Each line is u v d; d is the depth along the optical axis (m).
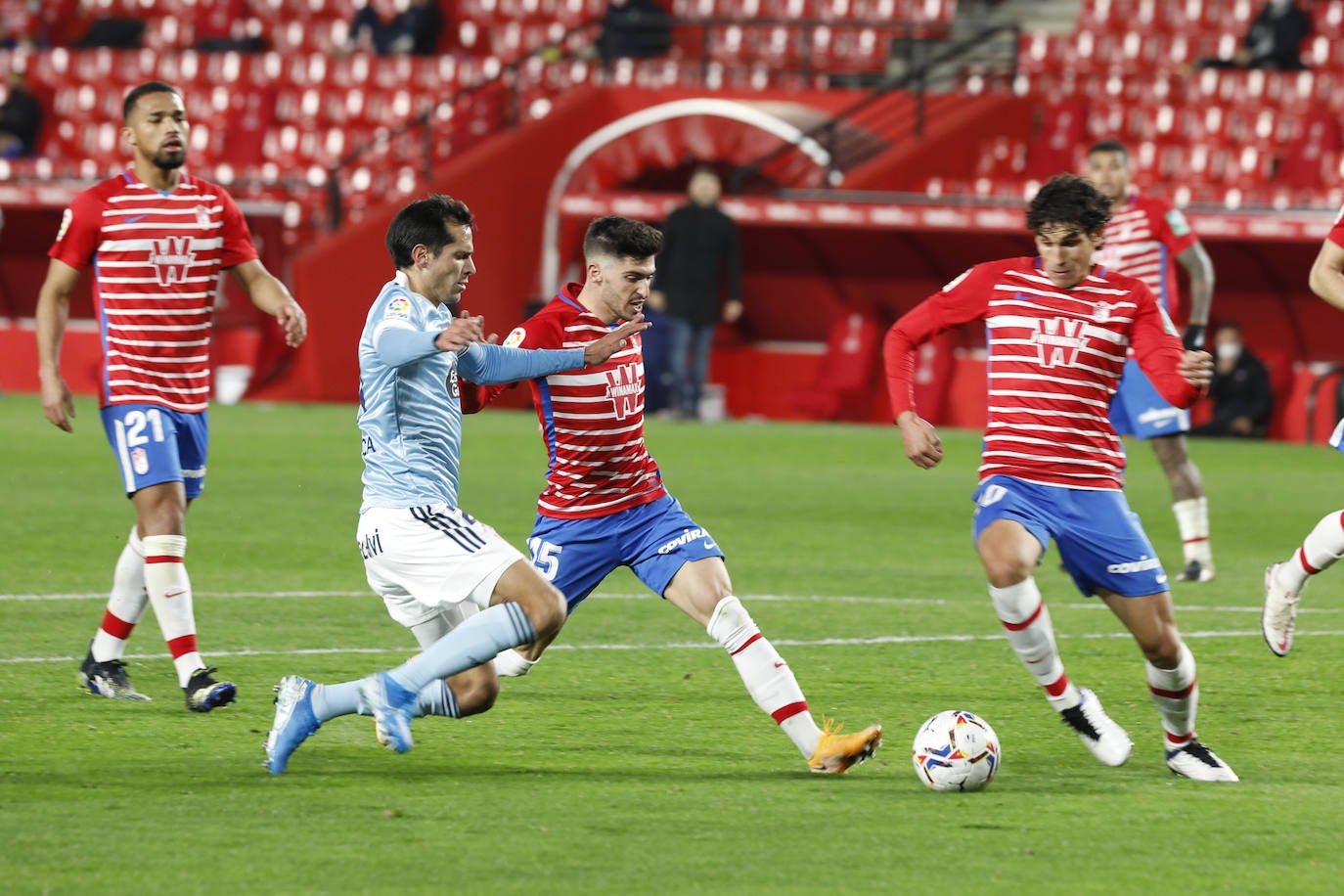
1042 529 19.12
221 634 27.45
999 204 66.56
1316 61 80.38
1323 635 28.25
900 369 19.98
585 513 20.00
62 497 44.34
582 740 20.64
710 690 23.69
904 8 86.94
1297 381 66.12
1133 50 82.69
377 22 88.88
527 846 16.00
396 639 27.19
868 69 85.81
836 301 72.44
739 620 19.19
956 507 45.69
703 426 66.19
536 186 76.69
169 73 89.62
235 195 84.38
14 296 79.81
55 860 15.44
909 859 15.77
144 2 95.62
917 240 69.00
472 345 18.48
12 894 14.51
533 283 77.00
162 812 17.06
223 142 86.75
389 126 85.75
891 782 18.80
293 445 56.94
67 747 19.78
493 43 90.81
